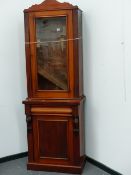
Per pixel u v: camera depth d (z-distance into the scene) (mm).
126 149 2695
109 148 2916
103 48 2832
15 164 3256
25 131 3410
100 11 2811
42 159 3057
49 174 2982
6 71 3201
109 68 2787
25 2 3197
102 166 3035
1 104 3219
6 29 3145
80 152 2980
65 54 2867
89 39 3000
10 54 3199
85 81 3143
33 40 2873
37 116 2973
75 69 2834
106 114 2900
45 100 2910
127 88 2596
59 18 2824
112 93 2787
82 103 3045
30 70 2938
